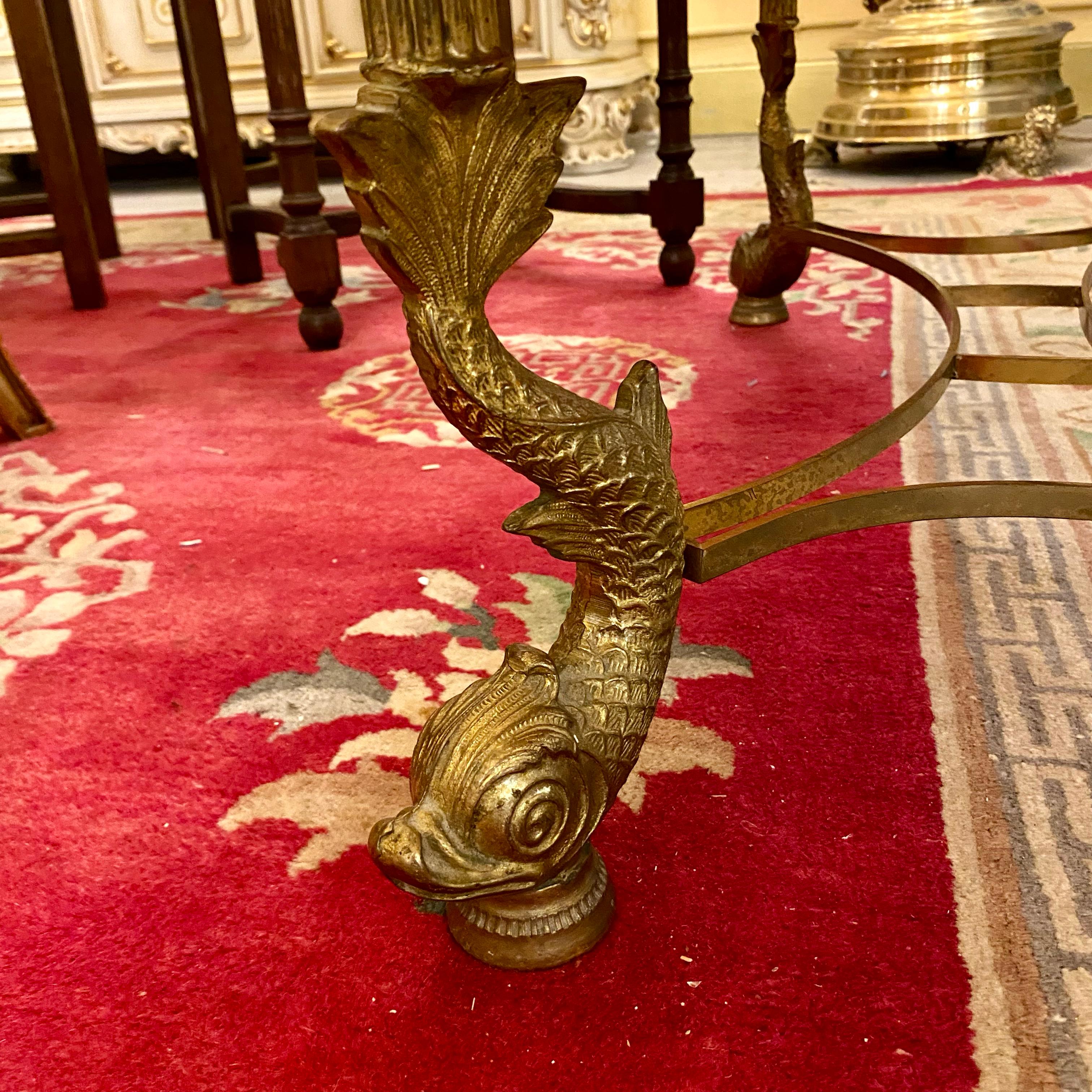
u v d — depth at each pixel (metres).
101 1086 0.45
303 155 1.46
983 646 0.73
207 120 1.97
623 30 3.25
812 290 1.71
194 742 0.68
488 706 0.47
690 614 0.79
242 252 2.02
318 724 0.69
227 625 0.82
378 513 1.00
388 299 1.85
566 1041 0.46
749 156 3.23
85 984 0.50
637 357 1.42
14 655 0.79
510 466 0.47
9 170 3.61
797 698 0.68
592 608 0.52
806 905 0.52
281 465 1.14
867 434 0.64
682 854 0.56
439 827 0.45
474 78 0.40
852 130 2.85
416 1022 0.47
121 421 1.31
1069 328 1.41
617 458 0.48
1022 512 0.64
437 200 0.42
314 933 0.53
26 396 1.25
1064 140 3.05
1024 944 0.49
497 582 0.86
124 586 0.89
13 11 1.69
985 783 0.60
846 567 0.85
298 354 1.56
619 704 0.49
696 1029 0.46
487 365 0.45
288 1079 0.45
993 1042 0.45
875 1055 0.44
